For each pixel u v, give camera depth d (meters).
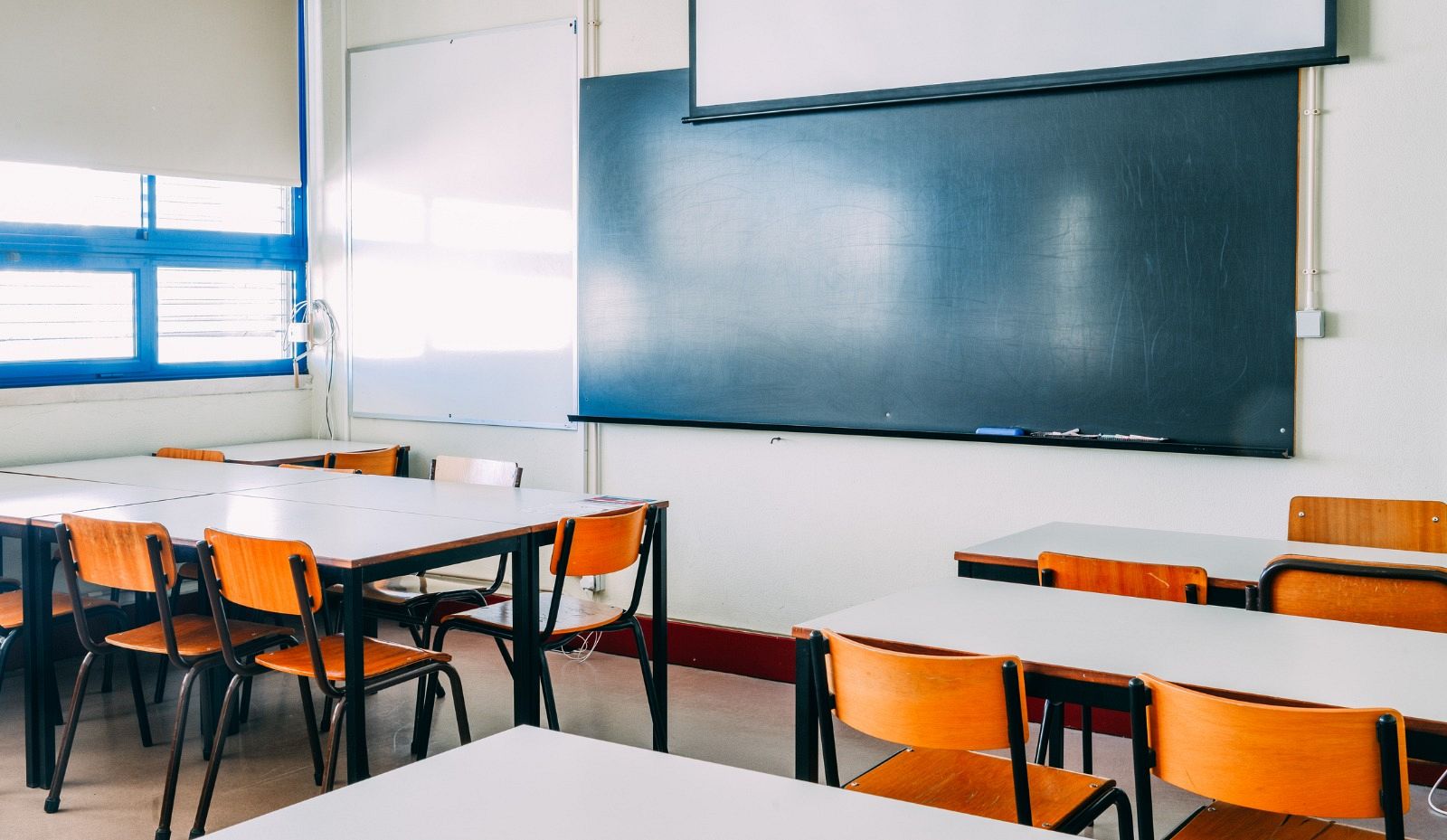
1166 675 2.07
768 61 4.65
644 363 5.09
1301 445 3.86
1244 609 2.86
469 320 5.65
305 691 3.66
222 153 5.68
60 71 4.99
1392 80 3.66
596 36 5.16
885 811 1.50
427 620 4.05
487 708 4.40
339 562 2.96
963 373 4.38
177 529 3.39
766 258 4.76
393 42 5.79
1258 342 3.88
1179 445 3.98
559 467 5.43
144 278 5.41
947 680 2.06
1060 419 4.21
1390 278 3.70
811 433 4.74
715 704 4.51
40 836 3.24
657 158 5.00
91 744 4.00
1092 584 2.96
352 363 6.06
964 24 4.25
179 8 5.46
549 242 5.37
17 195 4.91
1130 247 4.06
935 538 4.51
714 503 5.01
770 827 1.45
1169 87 3.96
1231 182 3.89
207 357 5.73
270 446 5.72
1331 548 3.25
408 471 5.79
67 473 4.62
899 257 4.48
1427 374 3.67
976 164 4.31
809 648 2.32
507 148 5.47
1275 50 3.75
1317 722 1.77
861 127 4.52
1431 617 2.59
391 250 5.88
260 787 3.62
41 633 3.61
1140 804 1.97
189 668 3.32
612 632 5.26
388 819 1.46
